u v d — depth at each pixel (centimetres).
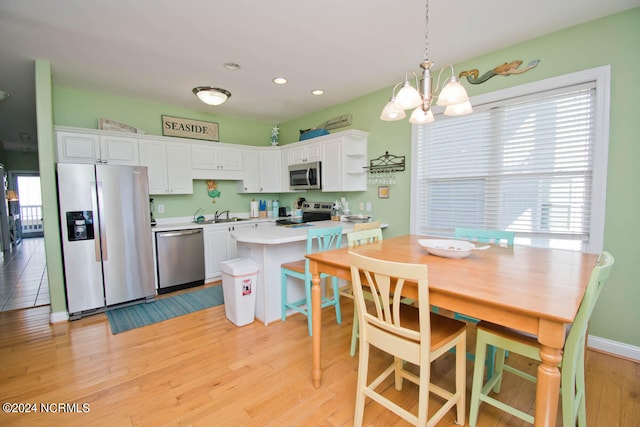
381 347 140
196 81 323
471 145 288
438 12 204
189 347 230
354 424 150
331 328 262
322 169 397
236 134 487
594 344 224
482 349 145
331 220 402
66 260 277
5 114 438
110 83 325
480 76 273
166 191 386
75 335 250
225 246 411
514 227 265
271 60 276
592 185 221
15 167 757
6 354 221
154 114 402
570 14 208
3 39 230
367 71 303
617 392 175
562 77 229
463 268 152
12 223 698
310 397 173
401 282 126
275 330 258
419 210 330
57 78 308
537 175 251
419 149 327
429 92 158
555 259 172
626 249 211
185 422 155
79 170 281
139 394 176
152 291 330
